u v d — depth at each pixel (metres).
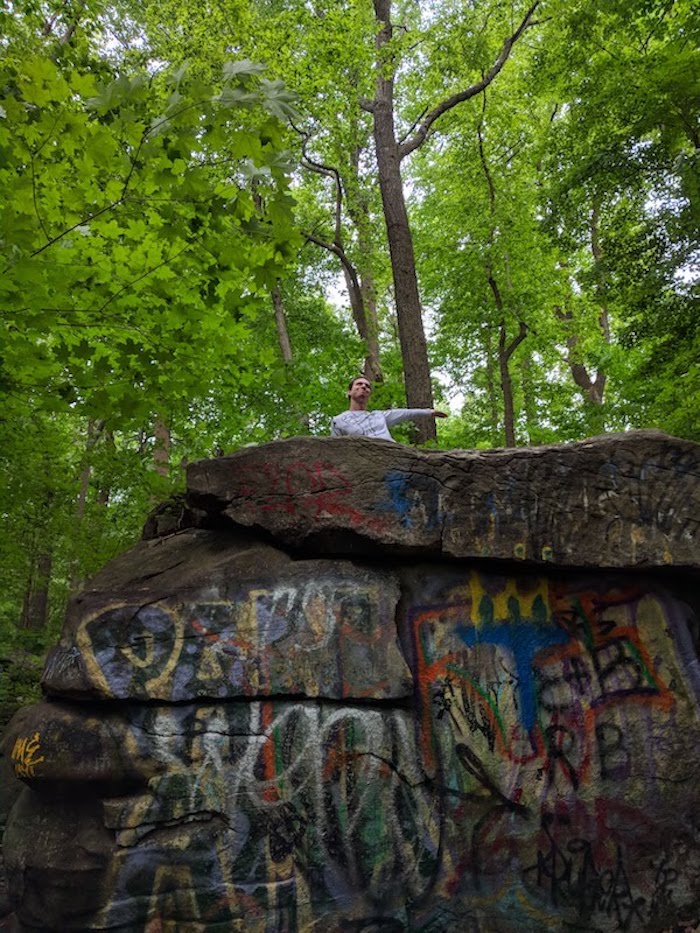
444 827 3.36
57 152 3.06
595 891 3.43
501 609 3.65
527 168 13.48
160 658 3.32
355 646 3.41
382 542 3.50
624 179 9.40
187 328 3.96
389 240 9.68
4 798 3.76
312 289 14.60
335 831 3.25
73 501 6.81
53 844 3.14
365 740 3.34
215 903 3.12
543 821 3.45
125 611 3.36
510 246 12.98
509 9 11.32
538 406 16.31
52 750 3.20
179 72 2.84
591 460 3.70
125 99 2.83
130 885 3.09
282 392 8.20
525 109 13.93
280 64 9.43
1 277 3.21
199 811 3.19
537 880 3.39
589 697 3.62
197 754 3.24
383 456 3.59
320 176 12.41
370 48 9.75
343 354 9.91
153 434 8.90
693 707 3.70
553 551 3.61
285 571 3.50
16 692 7.28
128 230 3.55
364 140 11.50
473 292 13.48
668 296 9.62
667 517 3.69
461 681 3.53
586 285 10.31
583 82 9.82
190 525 4.29
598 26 9.73
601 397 16.78
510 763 3.48
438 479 3.59
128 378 4.12
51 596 8.05
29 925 3.13
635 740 3.61
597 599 3.75
